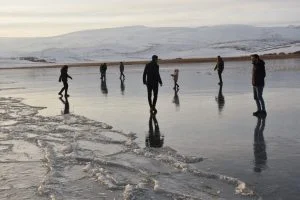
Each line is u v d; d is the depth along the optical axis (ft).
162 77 130.72
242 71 147.74
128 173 26.27
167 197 21.49
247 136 35.04
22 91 98.58
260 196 20.93
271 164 26.35
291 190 21.53
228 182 23.39
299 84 82.12
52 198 22.03
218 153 29.73
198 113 49.55
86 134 38.99
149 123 43.96
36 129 42.80
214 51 647.97
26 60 638.94
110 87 98.27
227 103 57.77
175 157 29.07
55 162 29.35
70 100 72.18
